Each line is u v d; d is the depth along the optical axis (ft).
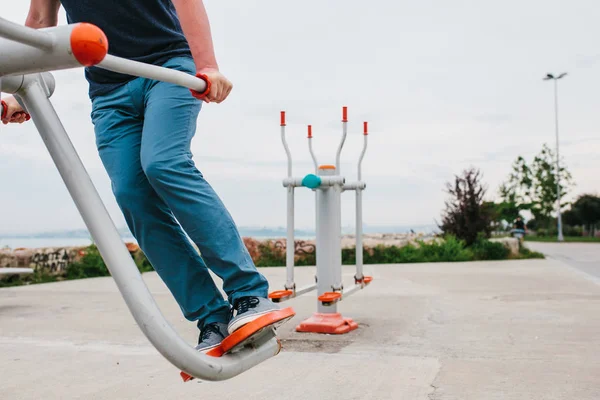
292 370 11.12
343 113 15.70
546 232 166.50
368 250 48.34
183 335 15.24
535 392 9.43
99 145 5.84
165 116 5.24
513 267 38.73
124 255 4.18
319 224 15.69
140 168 5.58
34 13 6.02
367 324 16.26
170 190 5.07
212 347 5.10
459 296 22.47
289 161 15.38
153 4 5.57
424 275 32.76
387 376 10.56
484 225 53.21
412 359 11.90
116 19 5.56
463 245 52.75
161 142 5.13
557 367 11.09
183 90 5.37
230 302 5.34
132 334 15.57
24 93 4.16
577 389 9.59
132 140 5.69
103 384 10.37
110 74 5.76
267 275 34.76
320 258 15.67
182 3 4.84
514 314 17.60
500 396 9.22
